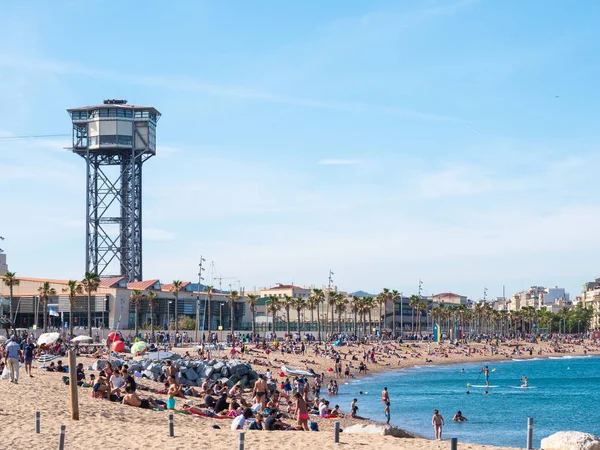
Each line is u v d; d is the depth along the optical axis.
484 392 108.31
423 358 180.50
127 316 193.38
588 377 143.62
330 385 101.81
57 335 73.56
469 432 68.06
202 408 50.94
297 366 129.50
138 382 67.94
